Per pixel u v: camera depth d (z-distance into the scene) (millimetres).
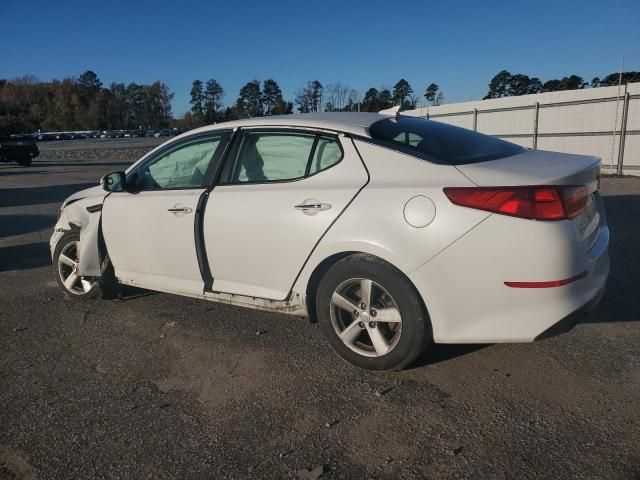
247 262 3691
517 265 2840
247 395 3184
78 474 2529
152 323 4355
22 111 121875
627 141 14469
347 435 2750
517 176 2932
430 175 3090
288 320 4312
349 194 3242
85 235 4633
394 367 3246
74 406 3121
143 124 127500
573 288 2908
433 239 2953
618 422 2752
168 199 4094
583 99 15742
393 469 2477
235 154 3893
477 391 3107
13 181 17891
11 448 2740
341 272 3273
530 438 2656
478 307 2943
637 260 5586
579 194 2982
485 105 19594
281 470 2500
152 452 2672
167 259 4160
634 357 3432
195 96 106000
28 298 5141
